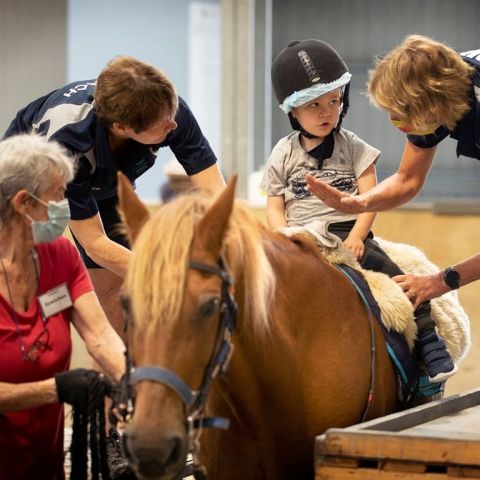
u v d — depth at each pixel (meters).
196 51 13.29
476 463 3.20
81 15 12.86
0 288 3.61
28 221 3.57
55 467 3.80
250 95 11.02
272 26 11.89
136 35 13.10
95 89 4.26
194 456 3.71
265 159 11.40
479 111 4.05
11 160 3.53
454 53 3.94
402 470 3.28
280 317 3.51
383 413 3.92
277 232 3.91
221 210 3.13
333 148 4.84
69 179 3.65
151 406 2.94
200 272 3.07
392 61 3.93
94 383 3.43
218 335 3.12
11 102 12.48
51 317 3.69
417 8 12.06
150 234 3.08
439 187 12.09
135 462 2.91
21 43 12.45
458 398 4.07
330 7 11.97
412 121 3.92
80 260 3.83
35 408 3.68
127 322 3.13
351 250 4.37
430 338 4.13
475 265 4.26
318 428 3.62
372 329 3.88
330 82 4.67
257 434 3.56
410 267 4.50
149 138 4.25
